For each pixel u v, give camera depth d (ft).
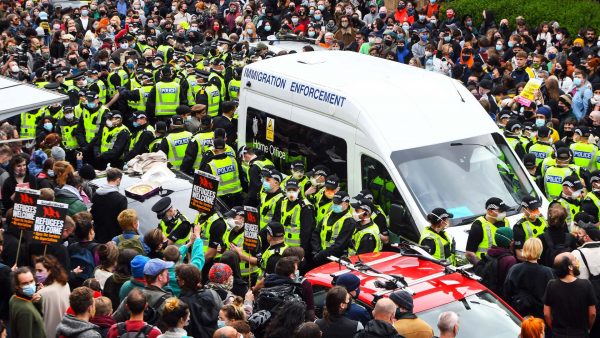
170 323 31.42
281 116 57.52
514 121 60.08
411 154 49.90
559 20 93.15
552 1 96.53
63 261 40.09
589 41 85.51
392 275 37.52
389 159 49.52
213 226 45.50
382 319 32.45
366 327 32.30
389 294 35.45
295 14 103.30
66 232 40.70
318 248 48.11
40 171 57.31
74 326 32.32
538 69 78.84
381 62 59.52
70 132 67.97
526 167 55.16
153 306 34.42
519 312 40.37
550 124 62.59
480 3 98.07
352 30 99.35
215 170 56.85
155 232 40.83
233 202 58.03
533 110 65.98
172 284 38.34
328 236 47.11
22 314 34.40
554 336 39.37
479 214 48.83
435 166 49.83
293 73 57.26
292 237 48.78
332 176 49.26
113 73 77.66
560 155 54.44
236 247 44.60
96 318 33.37
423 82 54.13
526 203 45.88
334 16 103.81
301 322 33.99
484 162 50.88
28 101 51.26
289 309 34.01
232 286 39.75
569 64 80.12
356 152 51.60
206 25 106.83
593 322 39.83
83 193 51.16
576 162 58.65
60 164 48.47
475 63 77.82
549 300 39.14
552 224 44.60
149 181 51.93
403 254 40.78
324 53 62.69
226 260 41.88
